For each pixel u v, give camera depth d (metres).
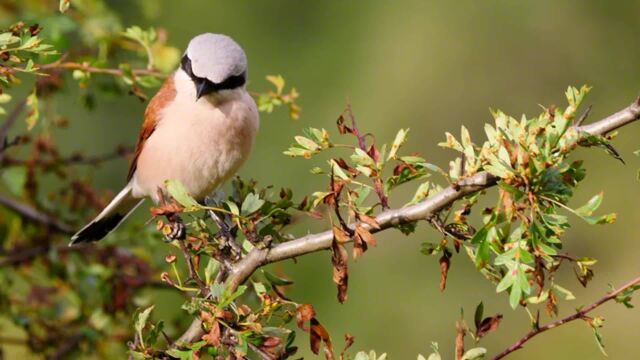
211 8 22.28
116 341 10.17
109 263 10.39
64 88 10.22
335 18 22.22
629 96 20.33
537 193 5.59
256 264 6.75
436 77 20.48
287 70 22.17
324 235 6.66
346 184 6.21
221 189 10.00
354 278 18.48
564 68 20.50
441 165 19.88
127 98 20.70
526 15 20.77
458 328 6.24
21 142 10.48
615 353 16.05
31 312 10.29
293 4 22.56
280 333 6.24
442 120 20.20
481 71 20.45
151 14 11.45
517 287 5.48
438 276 18.23
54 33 9.49
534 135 5.78
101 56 9.77
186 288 6.59
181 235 6.94
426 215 6.16
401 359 17.78
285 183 19.97
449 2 21.14
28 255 10.37
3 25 9.77
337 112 20.92
